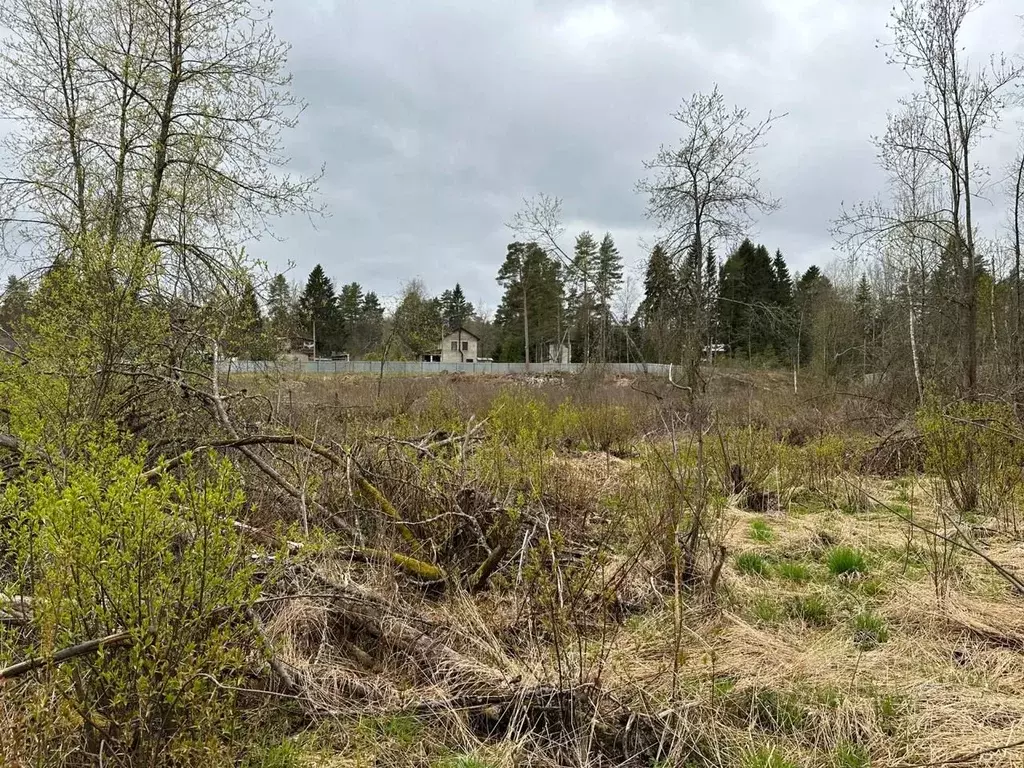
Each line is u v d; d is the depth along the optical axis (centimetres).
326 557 382
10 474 404
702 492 483
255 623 285
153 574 229
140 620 219
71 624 216
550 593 329
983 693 316
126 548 218
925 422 675
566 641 340
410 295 2559
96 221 843
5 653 207
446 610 382
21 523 237
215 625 266
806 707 304
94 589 217
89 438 361
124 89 1027
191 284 781
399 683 319
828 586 460
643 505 491
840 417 1238
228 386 584
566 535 464
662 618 400
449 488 477
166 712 223
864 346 1870
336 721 287
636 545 473
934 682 327
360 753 272
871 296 2612
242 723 274
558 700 290
